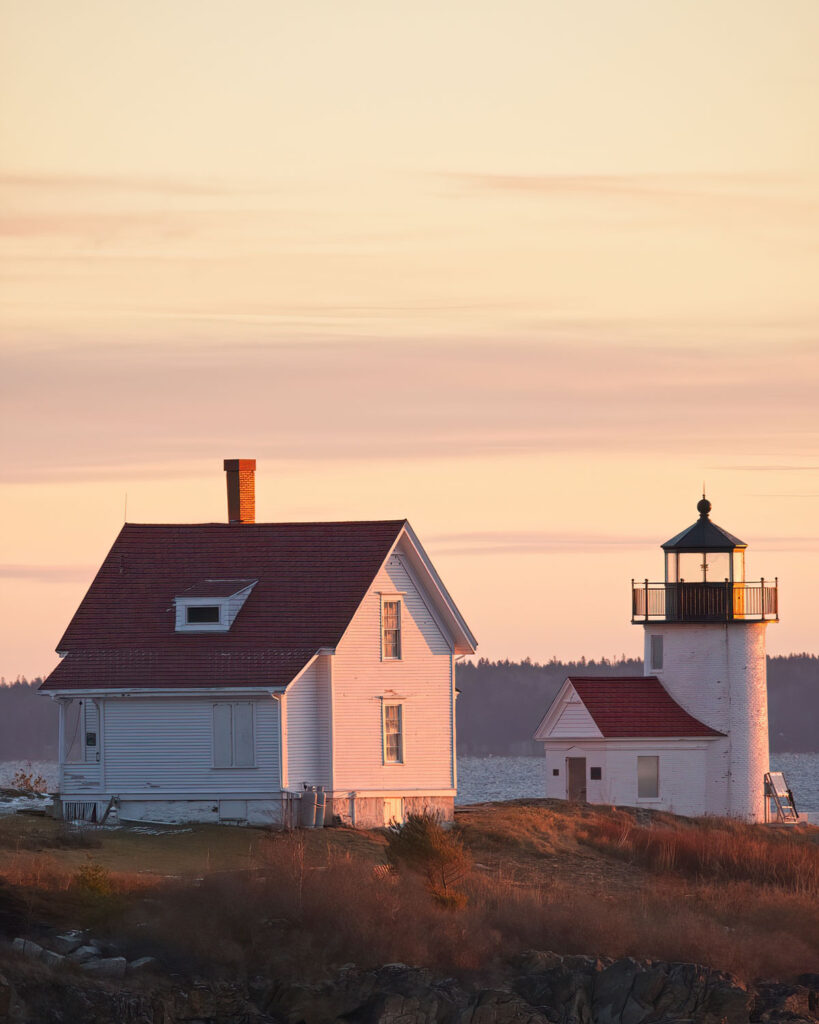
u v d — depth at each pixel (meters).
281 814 162.12
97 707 167.00
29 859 132.25
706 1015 120.50
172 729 165.00
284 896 120.62
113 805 165.00
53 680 167.00
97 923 116.31
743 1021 120.50
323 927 118.62
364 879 126.75
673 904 139.88
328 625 167.88
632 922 131.62
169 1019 108.44
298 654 165.25
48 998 105.62
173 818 164.00
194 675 164.50
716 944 128.88
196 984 111.56
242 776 163.25
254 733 163.38
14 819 163.75
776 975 127.88
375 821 168.75
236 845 151.88
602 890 147.62
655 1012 119.88
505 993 116.69
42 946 111.12
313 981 114.50
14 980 105.75
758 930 136.75
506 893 133.12
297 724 165.38
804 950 132.50
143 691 164.00
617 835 167.12
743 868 160.12
